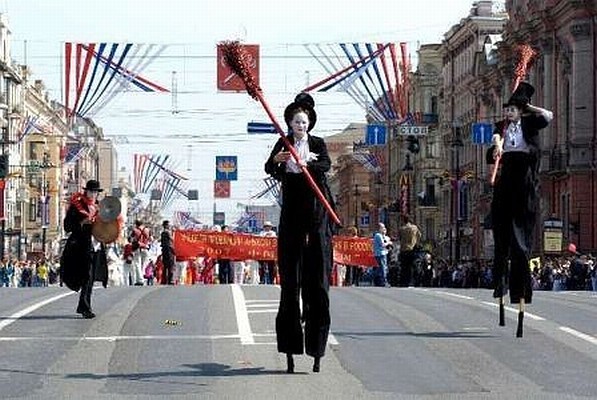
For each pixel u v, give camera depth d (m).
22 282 65.88
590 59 72.69
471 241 97.00
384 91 54.62
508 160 16.16
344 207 161.50
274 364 14.36
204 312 19.97
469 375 13.73
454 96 108.88
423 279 52.78
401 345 15.95
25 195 108.56
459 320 18.78
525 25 80.88
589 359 14.88
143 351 15.41
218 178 95.25
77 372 13.94
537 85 80.69
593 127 72.69
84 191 19.48
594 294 25.86
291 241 13.52
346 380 13.29
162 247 43.94
